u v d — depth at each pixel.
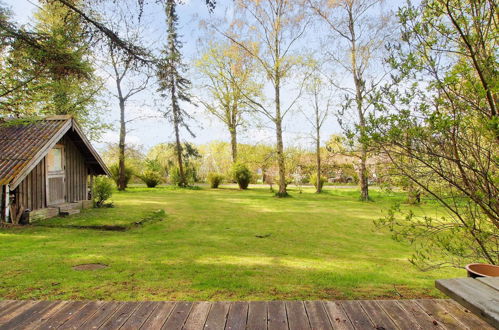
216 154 38.00
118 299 4.03
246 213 14.88
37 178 11.25
